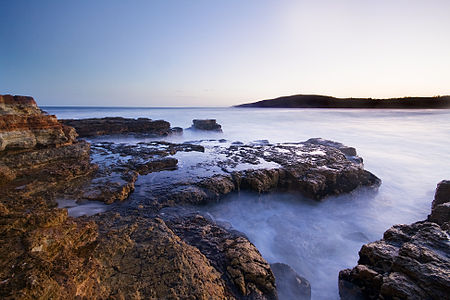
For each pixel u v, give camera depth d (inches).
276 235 376.8
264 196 471.5
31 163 377.4
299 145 837.2
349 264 319.6
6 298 104.8
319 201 465.4
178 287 162.9
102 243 191.6
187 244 227.8
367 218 462.9
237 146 812.0
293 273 255.6
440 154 975.6
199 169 517.0
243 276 201.3
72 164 422.6
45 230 156.9
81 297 131.8
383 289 186.7
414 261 189.6
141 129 1057.5
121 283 157.6
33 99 431.5
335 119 2422.5
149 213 320.5
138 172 475.5
